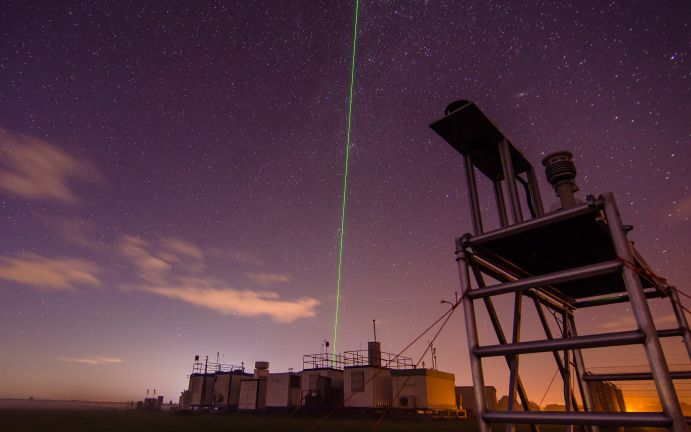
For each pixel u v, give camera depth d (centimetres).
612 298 404
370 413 2772
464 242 250
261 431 1820
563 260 311
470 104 272
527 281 211
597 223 221
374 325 3384
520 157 321
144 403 5934
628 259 185
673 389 160
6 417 3180
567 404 335
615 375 375
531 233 247
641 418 164
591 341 185
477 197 291
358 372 2941
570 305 424
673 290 375
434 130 295
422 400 2794
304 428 1977
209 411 3875
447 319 316
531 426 298
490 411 207
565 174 317
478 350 219
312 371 3306
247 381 3750
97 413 4278
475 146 307
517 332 300
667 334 374
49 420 2838
